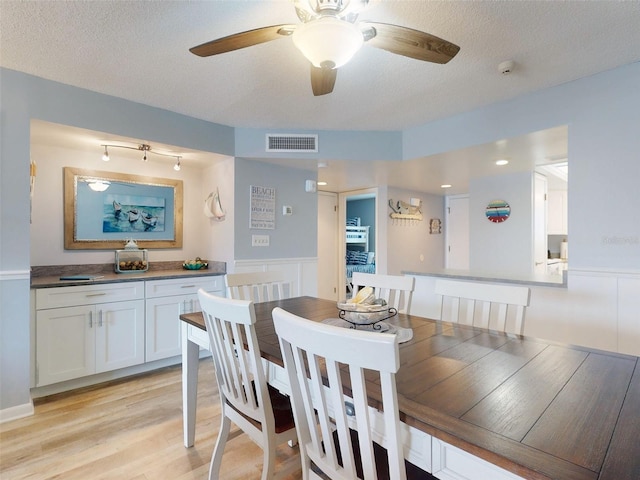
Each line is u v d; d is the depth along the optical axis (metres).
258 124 3.20
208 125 3.12
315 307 2.07
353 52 1.39
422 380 1.04
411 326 1.67
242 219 3.41
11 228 2.20
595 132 2.23
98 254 3.24
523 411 0.85
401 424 0.92
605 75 2.19
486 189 4.40
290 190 3.80
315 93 1.92
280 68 2.17
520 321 1.65
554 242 5.80
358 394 0.82
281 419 1.41
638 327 2.07
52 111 2.34
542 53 1.98
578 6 1.58
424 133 3.23
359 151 3.38
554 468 0.64
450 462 0.81
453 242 5.98
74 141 2.81
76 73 2.24
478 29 1.76
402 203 5.27
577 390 0.97
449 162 3.50
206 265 3.74
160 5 1.58
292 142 3.33
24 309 2.25
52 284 2.48
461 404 0.89
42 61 2.09
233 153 3.29
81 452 1.87
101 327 2.71
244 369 1.32
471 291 1.82
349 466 0.91
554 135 2.58
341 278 5.61
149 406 2.38
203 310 1.42
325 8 1.31
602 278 2.20
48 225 2.98
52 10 1.61
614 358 1.23
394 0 1.54
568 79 2.30
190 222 3.83
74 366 2.58
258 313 1.92
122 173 3.36
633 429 0.77
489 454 0.70
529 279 2.56
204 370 3.02
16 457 1.82
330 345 0.83
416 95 2.55
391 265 5.10
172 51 1.98
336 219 5.62
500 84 2.38
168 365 3.14
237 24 1.73
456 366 1.15
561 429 0.77
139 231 3.47
